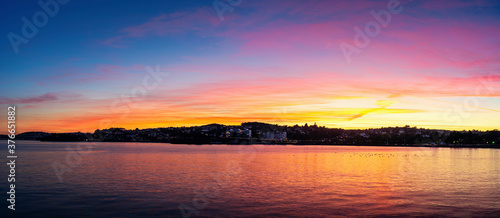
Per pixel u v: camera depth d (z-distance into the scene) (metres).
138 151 181.75
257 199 37.50
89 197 37.69
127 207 33.22
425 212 32.00
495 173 65.38
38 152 153.88
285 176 59.28
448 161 105.00
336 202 36.09
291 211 32.31
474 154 167.38
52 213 30.92
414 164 89.62
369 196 39.28
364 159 115.81
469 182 51.19
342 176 59.56
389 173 65.06
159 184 47.78
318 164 89.75
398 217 30.38
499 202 36.12
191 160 104.75
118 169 70.81
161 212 31.58
